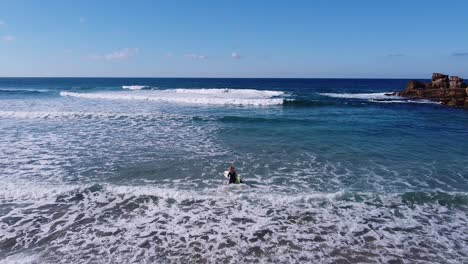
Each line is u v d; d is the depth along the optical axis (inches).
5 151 565.3
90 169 476.7
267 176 458.6
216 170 479.5
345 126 854.5
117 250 276.4
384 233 309.9
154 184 420.2
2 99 1411.2
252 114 1049.5
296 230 311.7
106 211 342.3
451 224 328.5
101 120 896.3
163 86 3095.5
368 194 392.5
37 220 323.0
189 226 315.6
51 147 597.0
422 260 268.8
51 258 264.8
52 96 1574.8
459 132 793.6
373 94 2112.5
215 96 1652.3
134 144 626.2
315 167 503.2
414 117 1051.9
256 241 292.0
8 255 267.9
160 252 274.2
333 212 349.4
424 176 468.1
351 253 277.0
